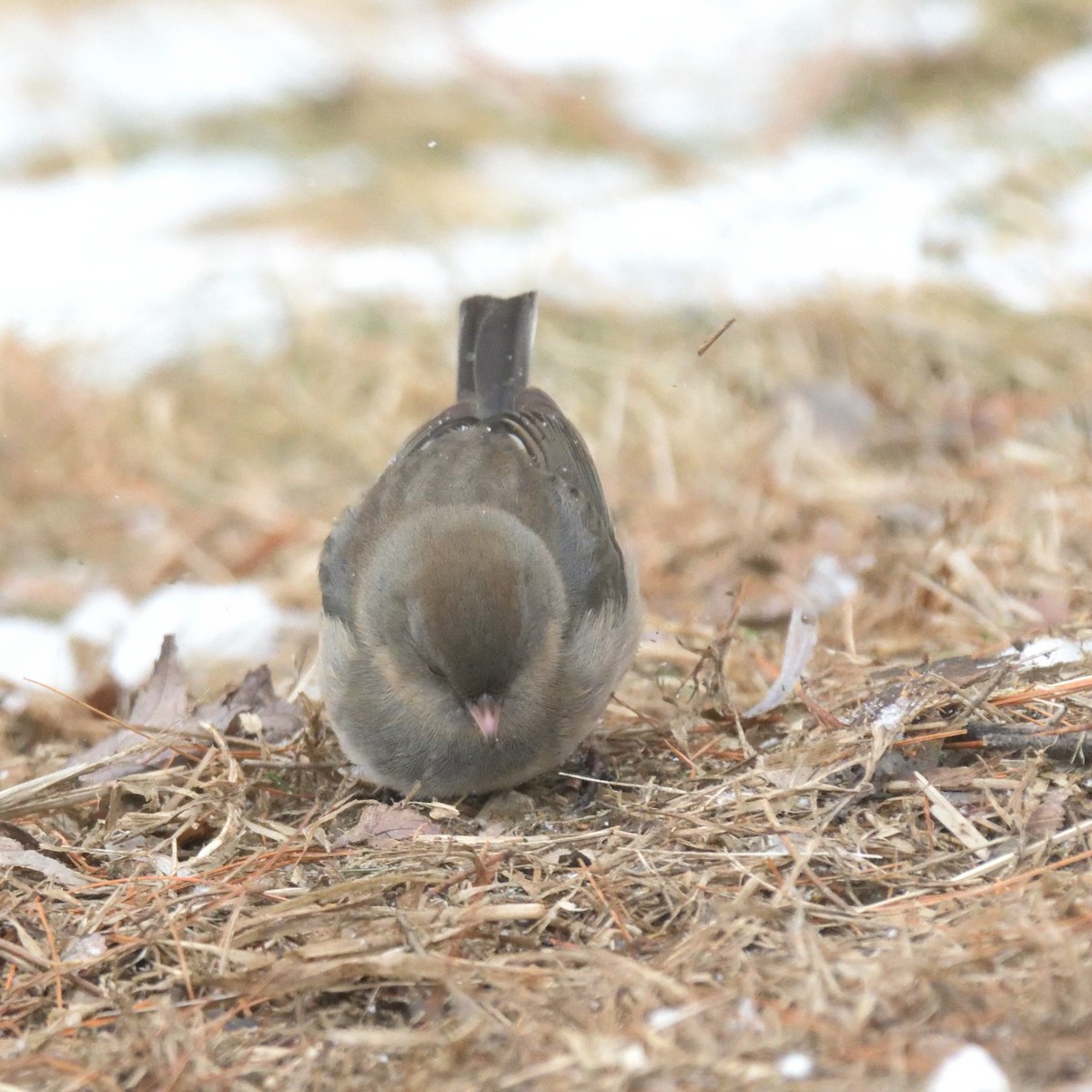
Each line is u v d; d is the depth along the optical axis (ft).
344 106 69.41
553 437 31.55
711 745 28.91
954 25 67.41
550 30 73.67
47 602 44.80
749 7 72.79
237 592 43.65
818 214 57.98
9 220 62.49
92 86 71.92
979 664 29.04
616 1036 19.20
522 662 26.43
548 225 59.98
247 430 52.03
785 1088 17.94
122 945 23.07
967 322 51.62
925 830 24.38
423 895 23.52
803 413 47.88
